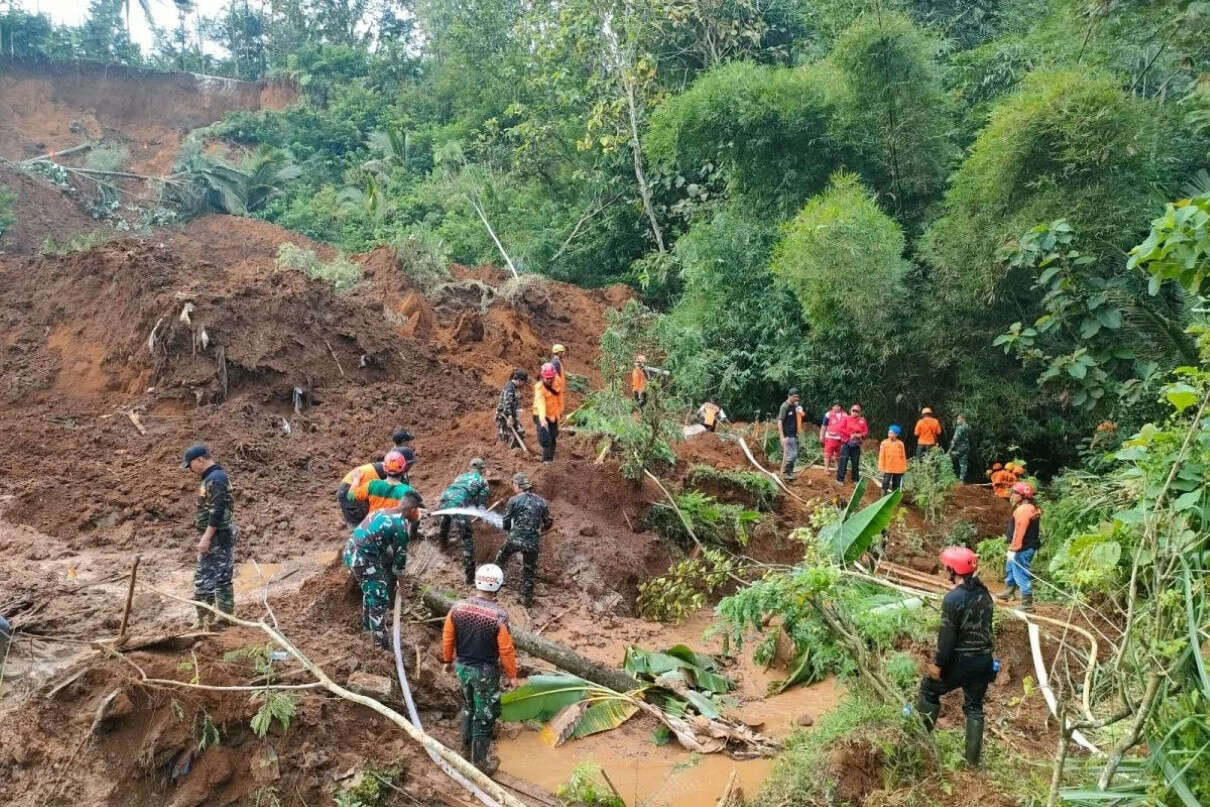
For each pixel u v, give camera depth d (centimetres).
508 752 693
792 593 663
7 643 689
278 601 807
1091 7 1708
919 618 774
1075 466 1670
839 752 622
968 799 580
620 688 766
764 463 1595
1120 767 545
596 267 3030
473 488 953
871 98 1827
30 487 1050
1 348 1470
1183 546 549
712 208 2428
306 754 588
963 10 2819
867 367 1784
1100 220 1409
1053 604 973
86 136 3938
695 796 637
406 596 830
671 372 1802
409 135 3956
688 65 3078
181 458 1178
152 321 1405
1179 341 1311
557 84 2977
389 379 1562
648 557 1098
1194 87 1631
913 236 1881
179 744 573
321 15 5600
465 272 2569
